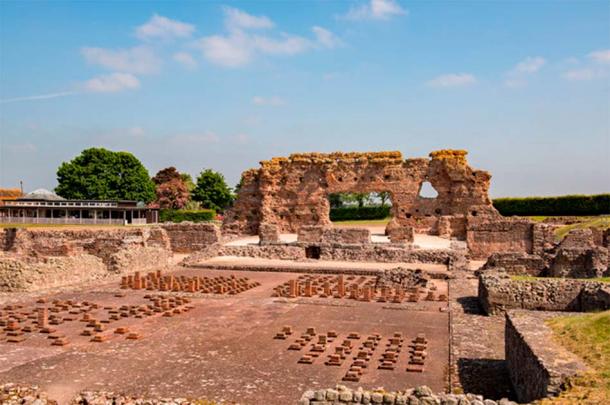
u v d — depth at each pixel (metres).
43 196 95.00
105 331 26.95
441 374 20.39
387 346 24.42
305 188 73.38
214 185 134.12
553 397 13.34
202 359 22.34
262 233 59.50
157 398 17.80
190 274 48.69
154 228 61.66
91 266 45.50
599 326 17.12
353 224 89.88
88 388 18.86
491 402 13.45
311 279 45.12
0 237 60.91
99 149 113.88
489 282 30.48
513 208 83.69
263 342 25.08
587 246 45.94
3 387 18.89
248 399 17.81
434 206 69.44
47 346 24.31
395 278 41.50
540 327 18.42
